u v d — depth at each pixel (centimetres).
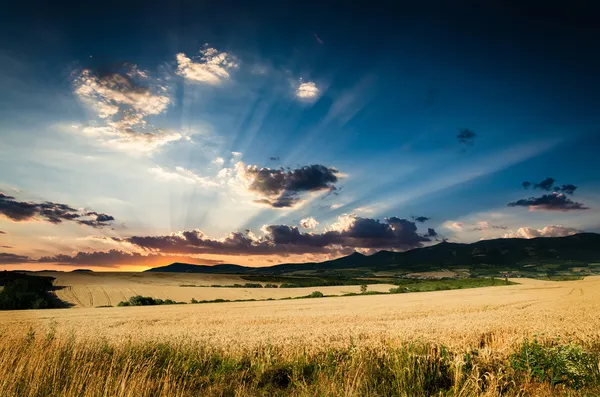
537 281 13388
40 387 784
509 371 998
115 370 909
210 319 3694
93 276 11362
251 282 12756
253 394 943
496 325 2402
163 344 1393
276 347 1504
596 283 11756
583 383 920
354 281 13450
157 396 811
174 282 11781
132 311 5156
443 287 11525
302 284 12406
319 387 895
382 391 866
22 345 1039
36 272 10881
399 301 6009
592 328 2139
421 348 1138
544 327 2231
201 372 1141
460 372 919
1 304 6444
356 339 1795
